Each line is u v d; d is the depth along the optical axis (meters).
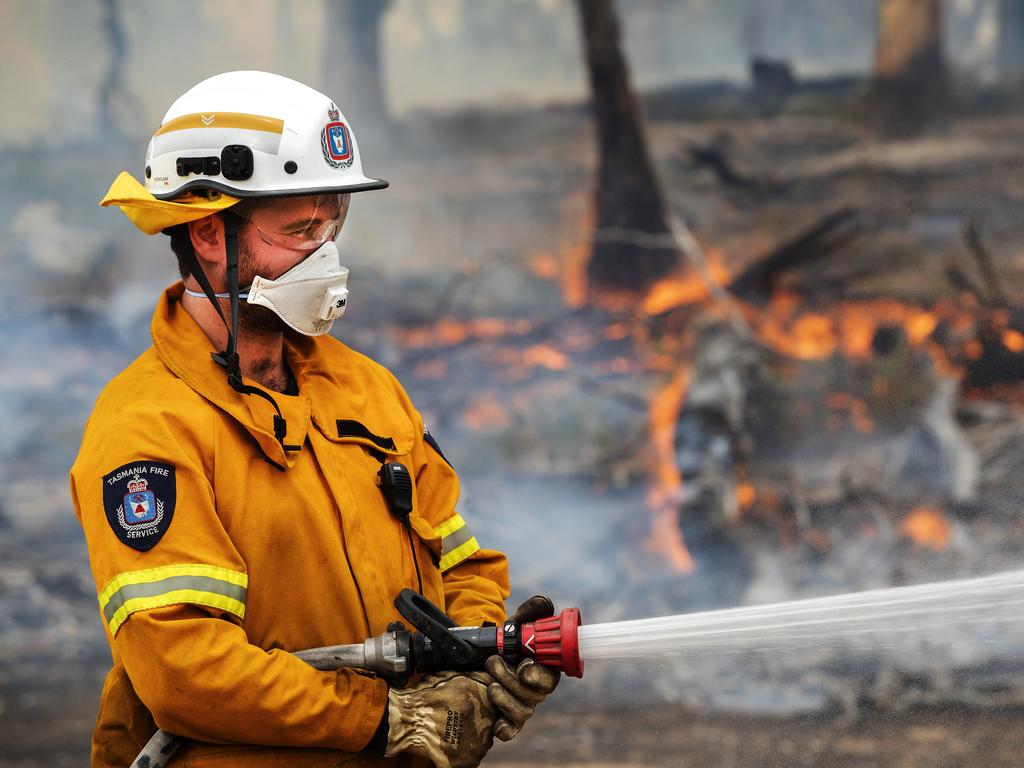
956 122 15.12
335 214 2.65
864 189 14.95
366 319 15.05
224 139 2.54
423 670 2.54
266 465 2.52
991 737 6.57
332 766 2.51
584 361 13.61
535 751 7.18
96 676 8.95
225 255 2.58
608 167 15.32
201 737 2.40
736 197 15.32
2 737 7.81
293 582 2.50
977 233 13.77
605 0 15.25
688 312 13.80
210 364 2.55
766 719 7.20
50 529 11.79
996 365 10.98
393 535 2.66
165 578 2.34
